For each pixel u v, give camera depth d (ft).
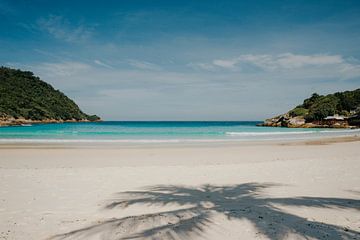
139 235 13.65
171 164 45.91
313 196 23.13
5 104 333.42
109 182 30.50
